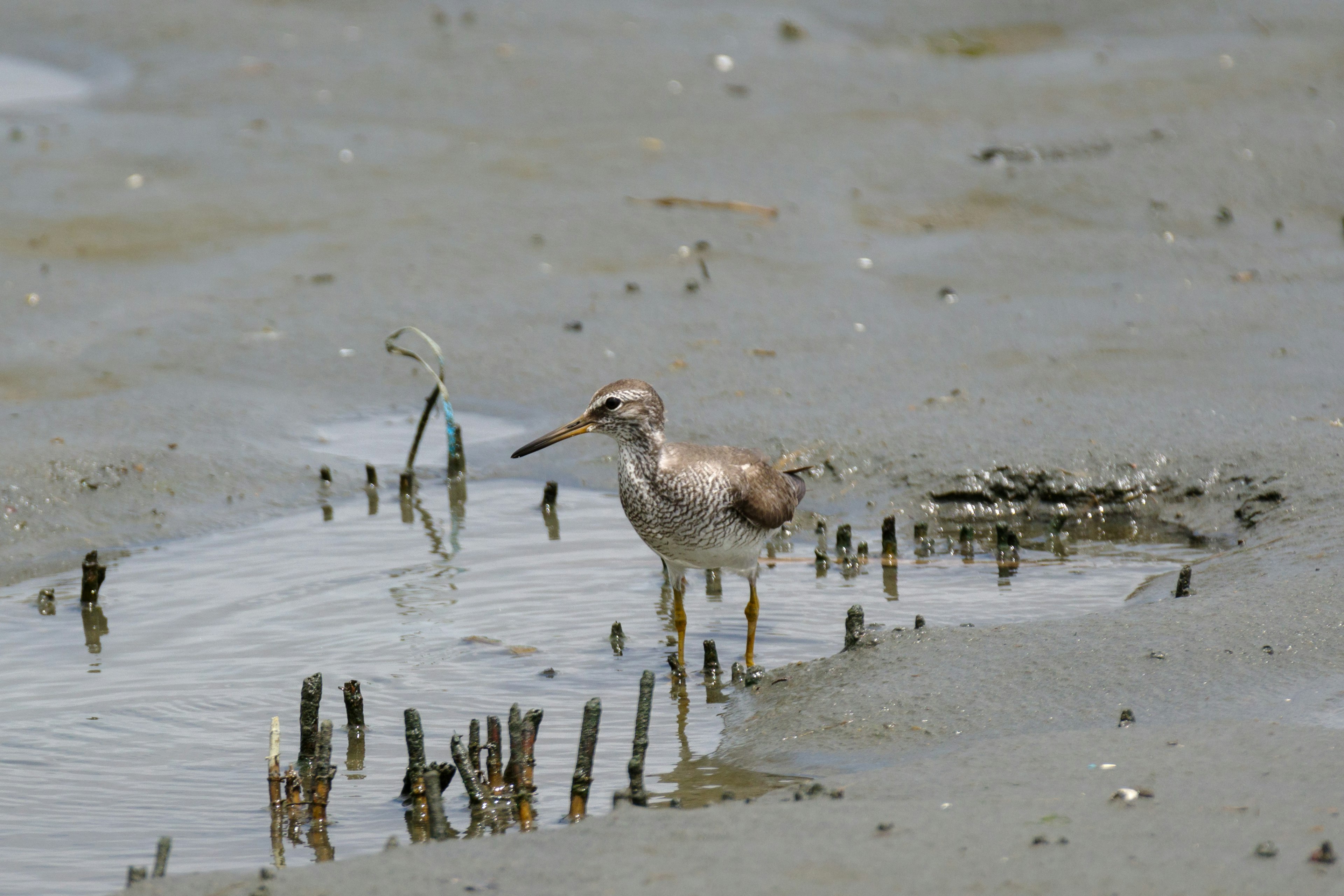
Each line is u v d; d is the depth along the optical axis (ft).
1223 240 67.46
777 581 41.11
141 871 22.90
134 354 58.85
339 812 28.53
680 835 22.50
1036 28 100.99
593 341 59.11
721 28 100.12
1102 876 20.31
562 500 48.26
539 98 88.89
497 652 36.47
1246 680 28.58
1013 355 55.62
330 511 47.44
